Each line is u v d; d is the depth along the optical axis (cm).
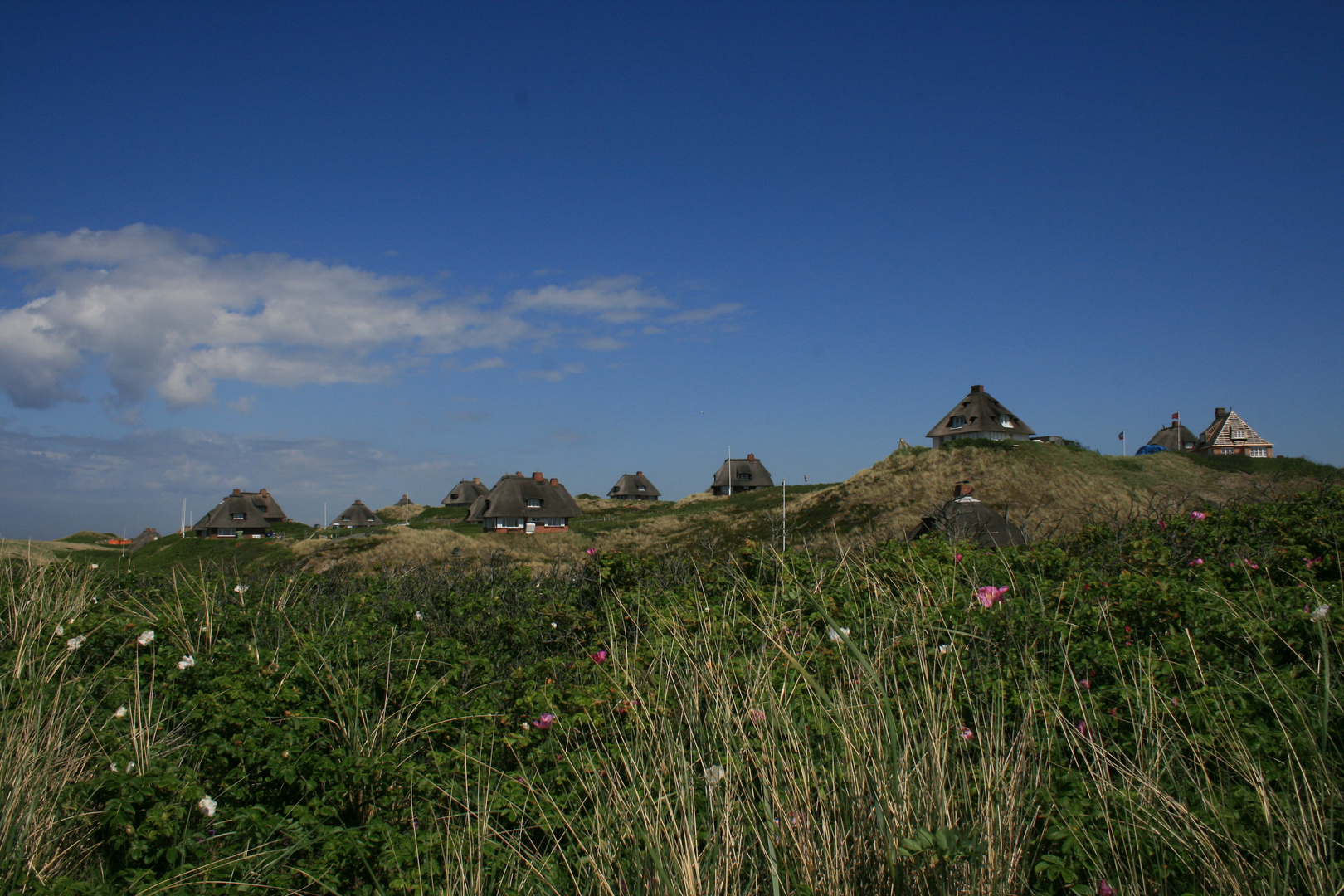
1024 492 3853
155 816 298
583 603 688
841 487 4450
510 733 375
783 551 612
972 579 493
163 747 379
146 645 495
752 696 312
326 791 346
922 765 239
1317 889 204
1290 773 242
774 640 326
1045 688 329
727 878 226
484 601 748
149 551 3619
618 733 337
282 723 395
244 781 358
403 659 500
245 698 403
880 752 237
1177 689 338
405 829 325
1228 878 214
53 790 327
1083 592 474
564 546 3794
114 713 410
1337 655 334
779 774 271
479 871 264
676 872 229
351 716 401
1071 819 248
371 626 623
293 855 315
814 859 226
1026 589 499
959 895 203
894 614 400
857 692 290
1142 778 251
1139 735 290
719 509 4897
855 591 493
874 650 365
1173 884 231
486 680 494
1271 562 554
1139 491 3819
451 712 419
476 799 328
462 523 7175
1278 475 966
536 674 467
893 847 210
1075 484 3938
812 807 250
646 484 9950
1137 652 360
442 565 1146
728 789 246
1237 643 381
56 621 535
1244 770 260
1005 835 226
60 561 815
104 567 860
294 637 535
